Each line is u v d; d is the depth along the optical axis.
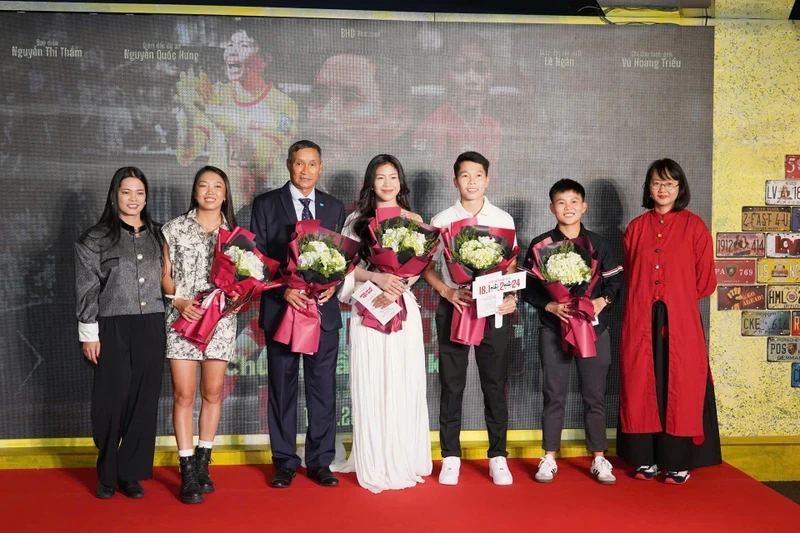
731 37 4.98
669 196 4.37
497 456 4.38
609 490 4.25
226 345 4.18
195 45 4.80
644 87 4.98
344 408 4.96
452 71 4.93
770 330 5.04
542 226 5.00
